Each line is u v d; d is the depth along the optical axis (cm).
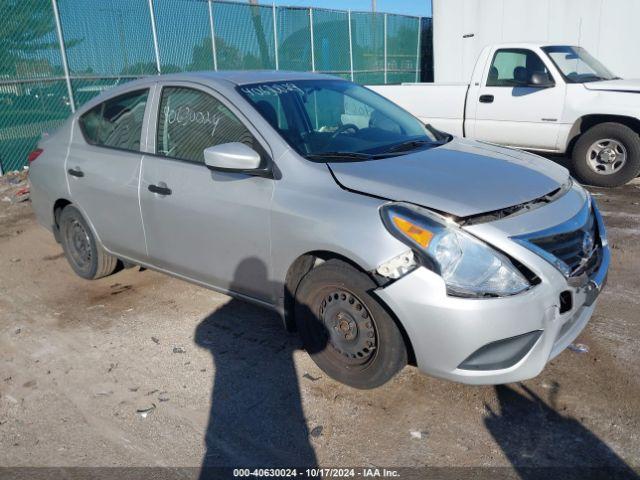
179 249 393
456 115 898
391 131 404
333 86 426
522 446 276
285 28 1354
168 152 397
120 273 517
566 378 327
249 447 285
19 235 647
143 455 282
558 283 276
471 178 313
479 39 1178
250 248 346
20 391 340
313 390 327
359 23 1550
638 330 378
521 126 832
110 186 429
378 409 308
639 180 813
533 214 288
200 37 1179
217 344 383
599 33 1055
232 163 325
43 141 515
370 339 305
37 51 948
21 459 282
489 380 278
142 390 336
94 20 1016
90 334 406
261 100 369
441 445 279
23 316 440
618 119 761
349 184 309
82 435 299
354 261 292
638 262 496
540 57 810
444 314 269
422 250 272
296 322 338
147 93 421
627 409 298
